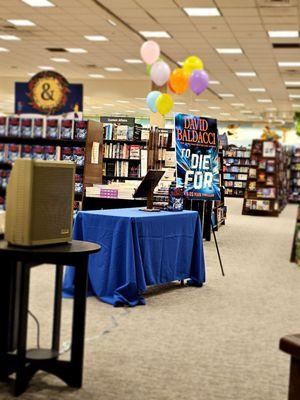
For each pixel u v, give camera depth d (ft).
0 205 22.76
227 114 99.40
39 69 63.21
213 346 15.16
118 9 36.96
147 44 36.01
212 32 42.06
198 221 22.35
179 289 21.77
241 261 29.25
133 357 13.94
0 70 65.00
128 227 18.65
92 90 69.36
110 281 18.92
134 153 39.32
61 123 24.16
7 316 11.99
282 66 54.49
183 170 24.41
